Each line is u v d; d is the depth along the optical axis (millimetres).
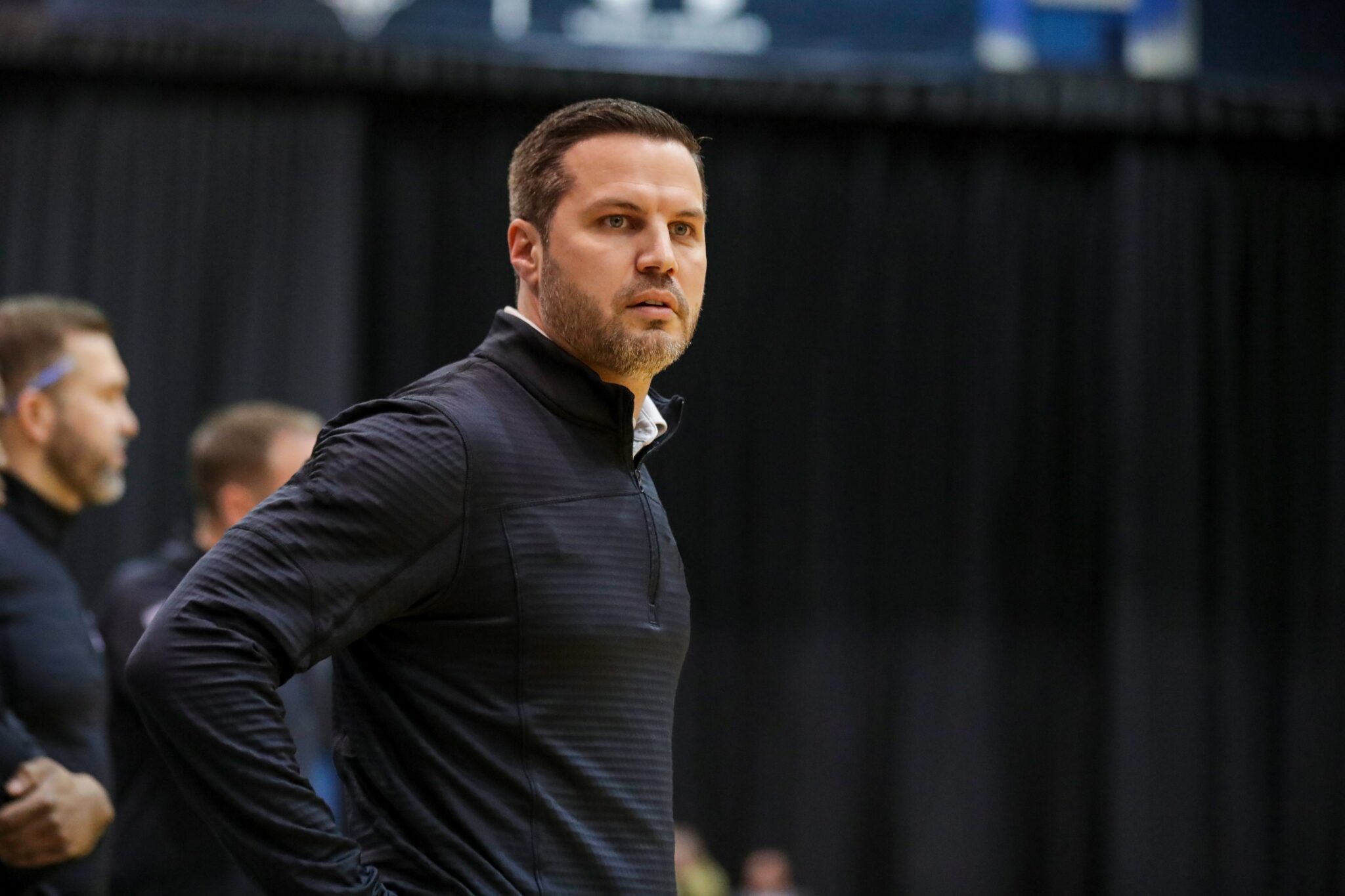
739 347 22828
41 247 21250
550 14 21953
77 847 6449
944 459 23109
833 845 22203
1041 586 23109
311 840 4109
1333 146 23625
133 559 20781
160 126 21656
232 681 4094
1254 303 23516
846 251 23172
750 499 22672
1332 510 23359
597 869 4457
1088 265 23656
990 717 22688
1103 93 22797
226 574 4227
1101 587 23250
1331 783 22891
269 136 21781
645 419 5336
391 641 4582
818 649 22516
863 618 22672
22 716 6816
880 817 22500
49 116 21516
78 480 7527
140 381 21188
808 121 23141
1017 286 23422
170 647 4121
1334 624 23172
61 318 7629
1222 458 23281
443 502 4395
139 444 21047
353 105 22016
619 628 4621
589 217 4926
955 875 22266
